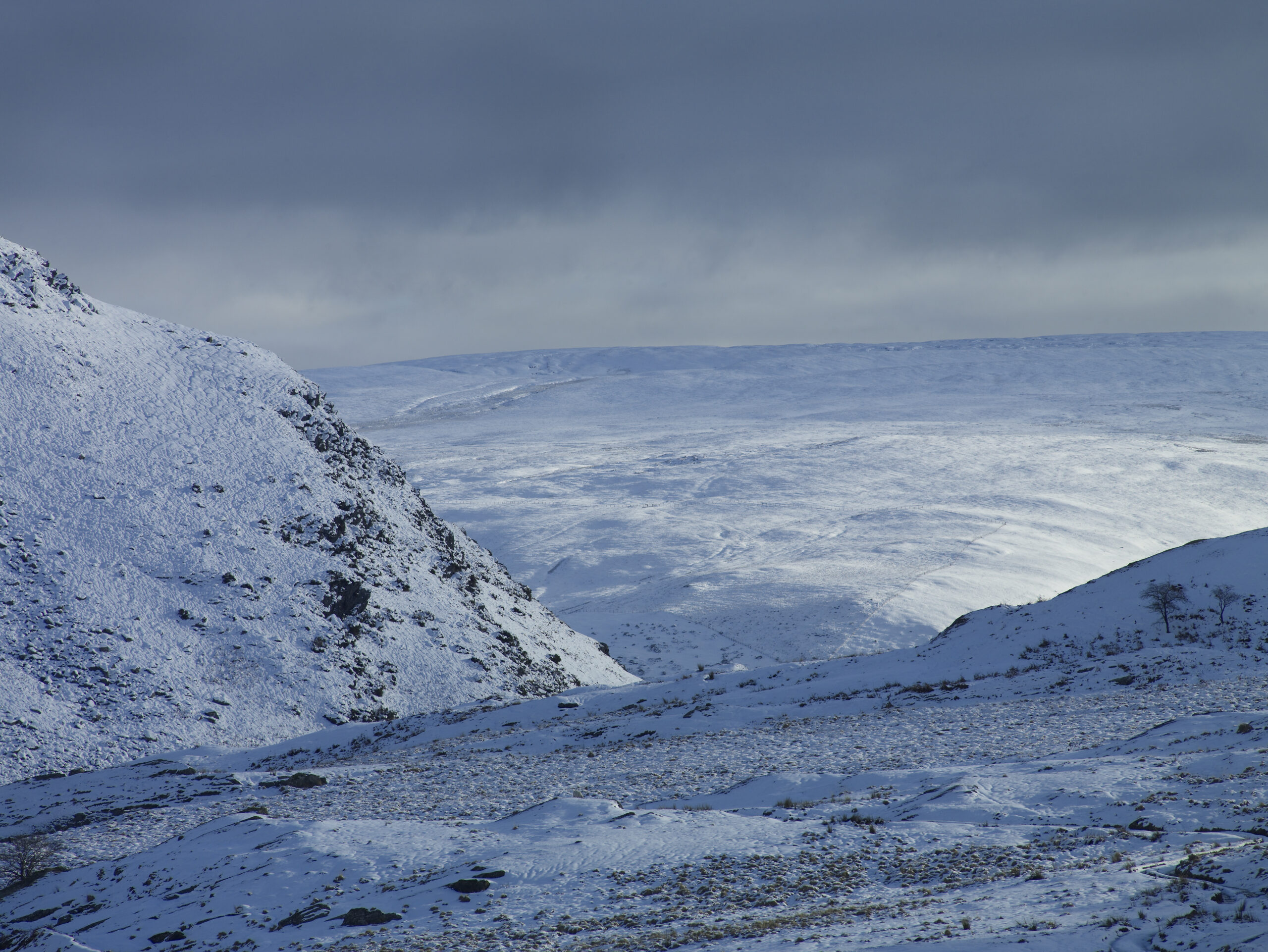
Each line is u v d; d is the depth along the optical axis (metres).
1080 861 19.06
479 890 21.50
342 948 19.23
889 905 17.66
